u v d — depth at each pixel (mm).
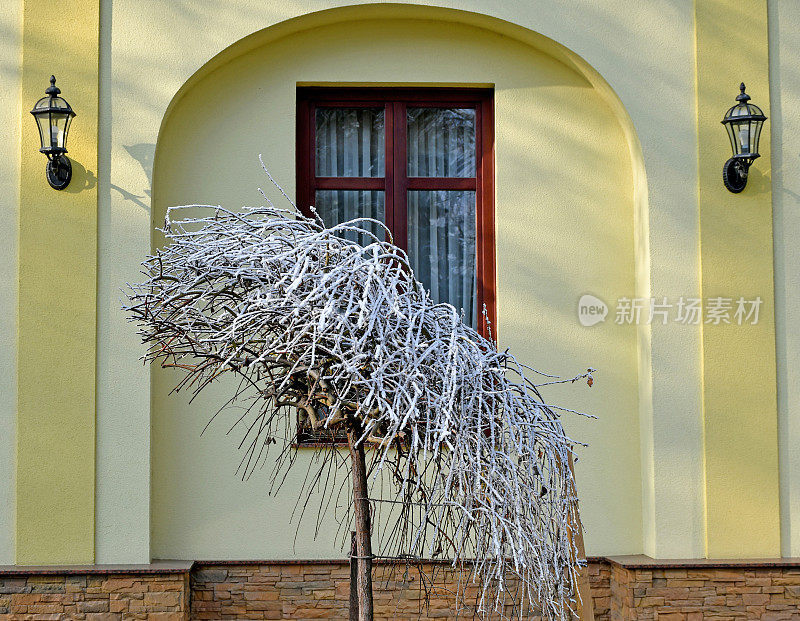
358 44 5910
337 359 3412
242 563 5609
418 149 6105
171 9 5652
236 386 5719
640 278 5855
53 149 5383
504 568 3596
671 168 5766
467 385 3418
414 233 6086
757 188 5781
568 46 5754
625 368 5879
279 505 5680
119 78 5613
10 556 5426
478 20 5816
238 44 5688
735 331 5715
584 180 5938
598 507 5812
